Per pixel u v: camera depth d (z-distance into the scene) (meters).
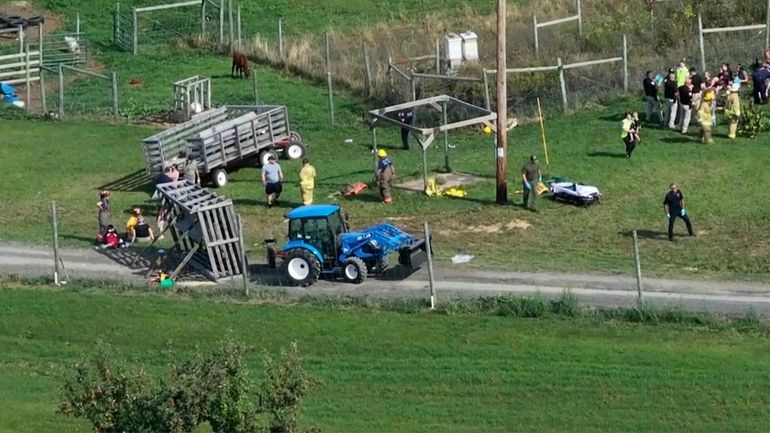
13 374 113.88
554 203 160.50
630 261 143.25
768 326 122.00
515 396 107.31
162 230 145.50
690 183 165.38
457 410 104.50
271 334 120.69
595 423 102.06
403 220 156.62
